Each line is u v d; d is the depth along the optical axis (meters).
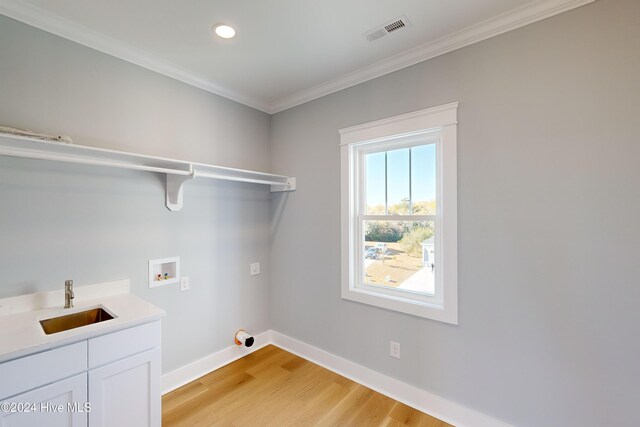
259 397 2.15
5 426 1.18
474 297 1.81
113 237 1.98
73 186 1.81
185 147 2.38
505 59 1.71
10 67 1.61
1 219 1.58
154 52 2.07
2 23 1.59
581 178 1.49
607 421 1.42
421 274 2.15
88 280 1.87
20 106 1.64
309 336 2.73
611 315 1.42
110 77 1.97
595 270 1.46
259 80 2.48
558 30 1.55
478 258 1.79
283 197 2.96
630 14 1.38
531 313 1.62
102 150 1.66
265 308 3.03
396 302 2.14
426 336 2.01
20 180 1.63
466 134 1.84
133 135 2.08
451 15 1.68
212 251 2.56
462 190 1.85
